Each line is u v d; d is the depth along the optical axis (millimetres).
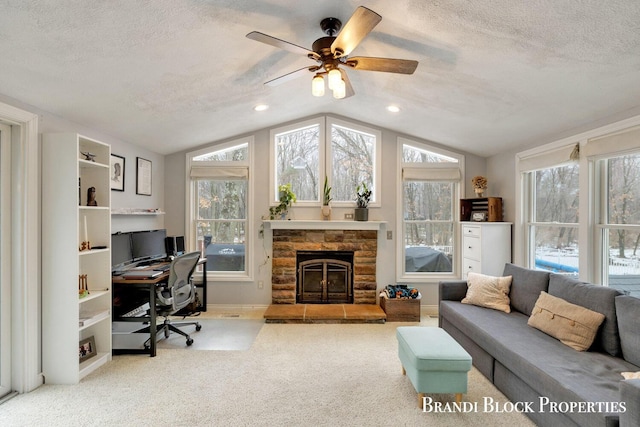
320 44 2148
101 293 2945
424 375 2264
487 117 3383
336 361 3031
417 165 4688
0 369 2408
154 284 3180
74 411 2246
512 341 2424
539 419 2039
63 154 2613
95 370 2844
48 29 1809
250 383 2625
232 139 4629
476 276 3504
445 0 1826
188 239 4656
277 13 2084
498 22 1907
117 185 3648
